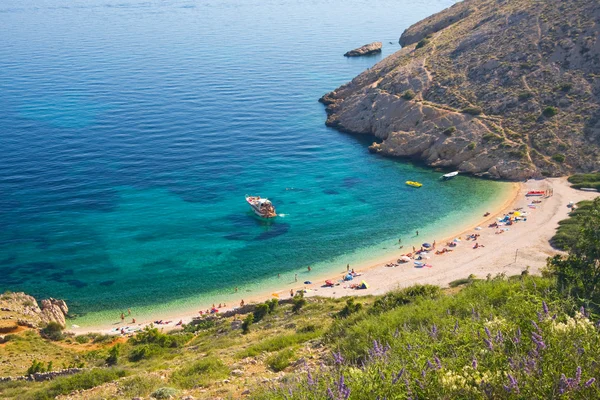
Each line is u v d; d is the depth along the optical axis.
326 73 174.00
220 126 121.50
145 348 39.19
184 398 17.94
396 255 68.12
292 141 113.31
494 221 75.44
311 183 91.94
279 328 37.84
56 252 69.38
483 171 93.19
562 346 10.13
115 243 71.88
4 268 65.69
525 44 116.06
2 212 79.31
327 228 76.12
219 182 92.00
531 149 92.94
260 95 147.38
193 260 68.25
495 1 148.88
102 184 89.88
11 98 140.50
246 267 66.62
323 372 12.79
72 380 25.91
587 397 8.91
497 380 9.70
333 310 43.59
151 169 96.69
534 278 20.50
